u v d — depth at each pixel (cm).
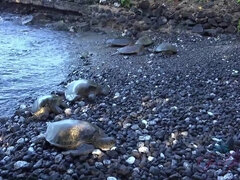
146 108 395
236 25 686
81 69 548
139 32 730
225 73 500
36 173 272
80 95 423
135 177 267
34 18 838
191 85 464
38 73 534
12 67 556
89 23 787
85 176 268
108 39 704
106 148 297
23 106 421
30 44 680
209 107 391
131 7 758
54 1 828
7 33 751
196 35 693
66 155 286
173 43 662
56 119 376
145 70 532
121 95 438
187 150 302
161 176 269
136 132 336
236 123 351
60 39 719
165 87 461
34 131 346
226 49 605
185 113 376
